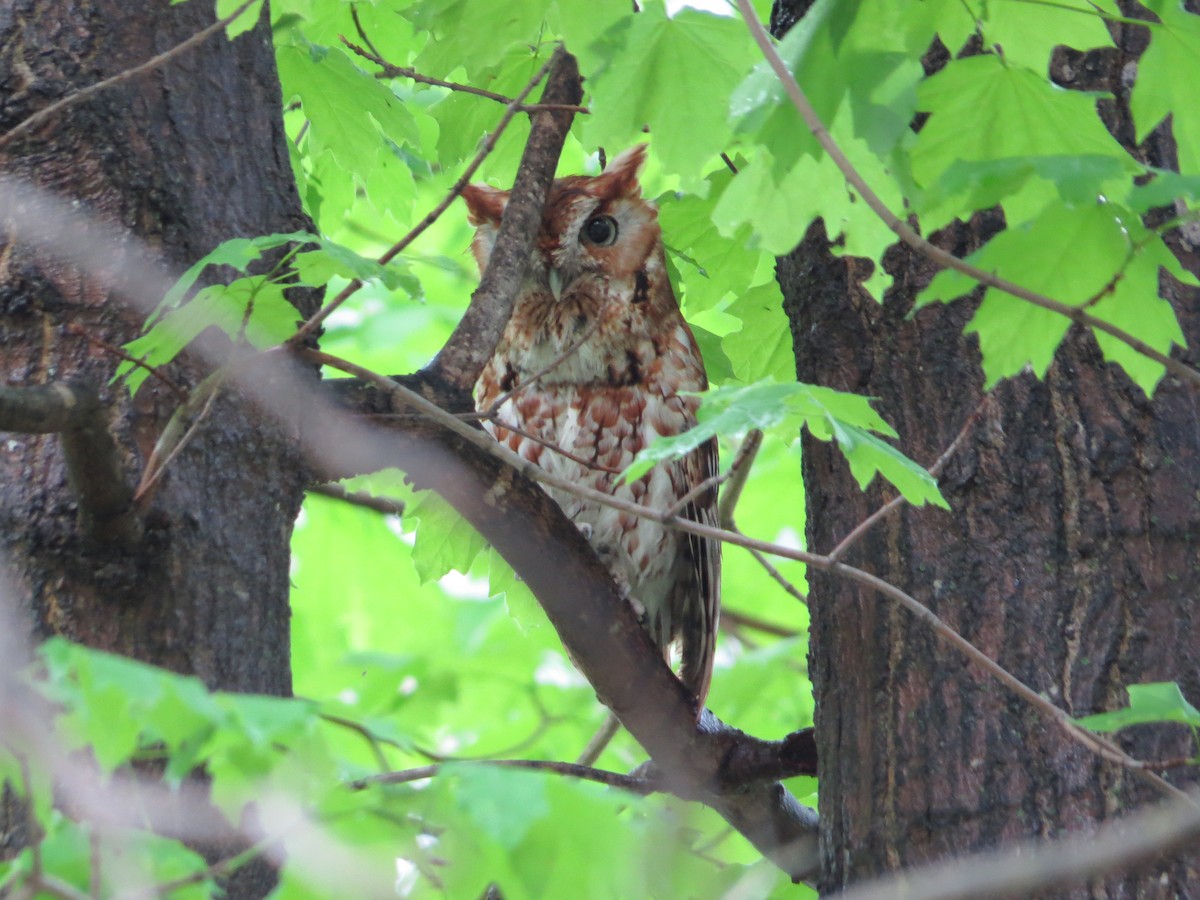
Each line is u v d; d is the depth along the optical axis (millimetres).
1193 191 4230
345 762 4188
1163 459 5781
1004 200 5207
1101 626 5629
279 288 5059
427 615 14508
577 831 3613
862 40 4836
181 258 6039
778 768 7246
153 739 3787
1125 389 5879
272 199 6523
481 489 6453
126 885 3748
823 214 5539
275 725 3486
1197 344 5957
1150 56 5168
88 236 5910
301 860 3662
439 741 13867
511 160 9062
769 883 7352
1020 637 5723
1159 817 5078
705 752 7312
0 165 5969
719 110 5488
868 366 6391
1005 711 5645
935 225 5109
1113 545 5711
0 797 5133
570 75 7516
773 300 8750
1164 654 5535
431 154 10766
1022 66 4934
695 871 6473
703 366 10516
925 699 5832
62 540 5473
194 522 5711
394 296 14773
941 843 5590
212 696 3541
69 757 4453
